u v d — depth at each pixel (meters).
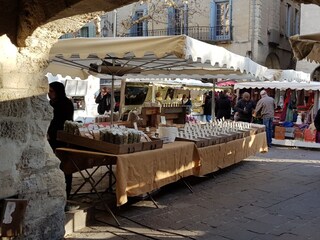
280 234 4.24
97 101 14.42
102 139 4.54
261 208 5.18
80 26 2.80
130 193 4.39
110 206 4.99
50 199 3.21
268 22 22.22
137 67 6.05
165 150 5.02
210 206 5.21
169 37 4.39
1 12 2.62
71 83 12.31
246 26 21.31
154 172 4.80
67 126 4.73
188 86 14.95
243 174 7.36
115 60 6.02
